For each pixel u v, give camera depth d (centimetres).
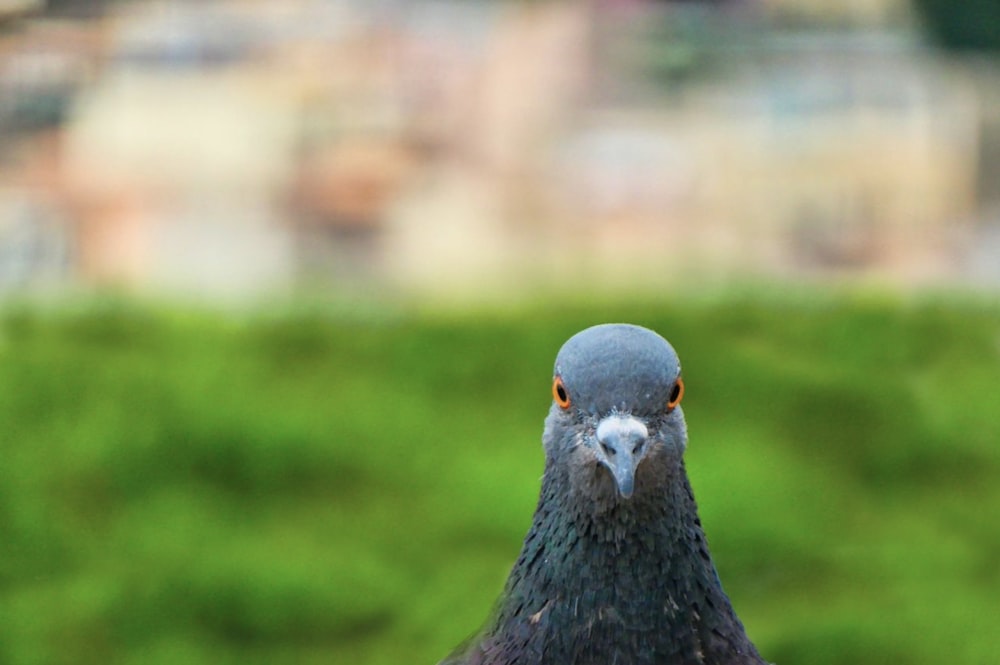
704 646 541
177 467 1352
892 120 2572
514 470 1355
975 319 1814
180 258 2461
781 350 1703
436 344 1688
